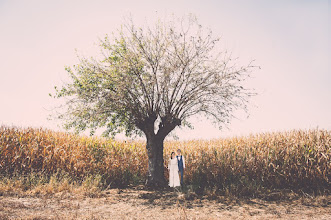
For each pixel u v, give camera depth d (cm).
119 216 670
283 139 1292
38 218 598
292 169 1094
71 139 1494
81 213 685
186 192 1062
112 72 1159
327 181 1013
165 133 1247
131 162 1384
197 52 1176
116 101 1116
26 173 1161
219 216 701
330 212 758
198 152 1408
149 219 646
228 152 1283
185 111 1245
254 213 743
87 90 1141
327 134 1216
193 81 1182
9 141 1252
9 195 858
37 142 1330
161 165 1234
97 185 1114
